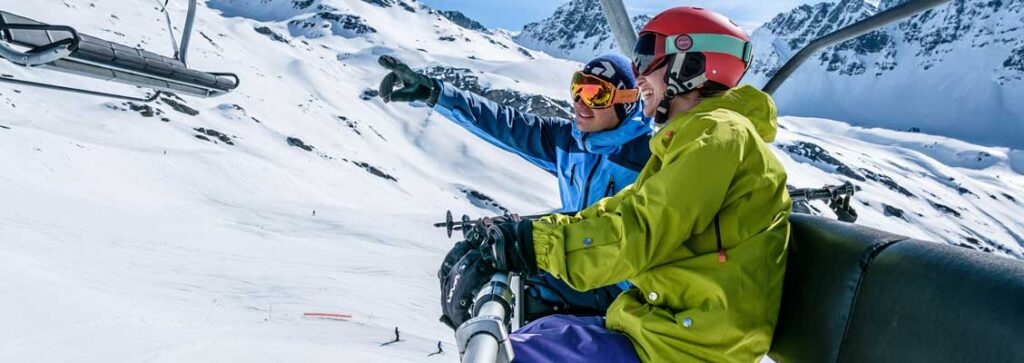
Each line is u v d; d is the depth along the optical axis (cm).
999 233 14925
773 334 156
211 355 1880
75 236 3747
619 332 157
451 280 131
